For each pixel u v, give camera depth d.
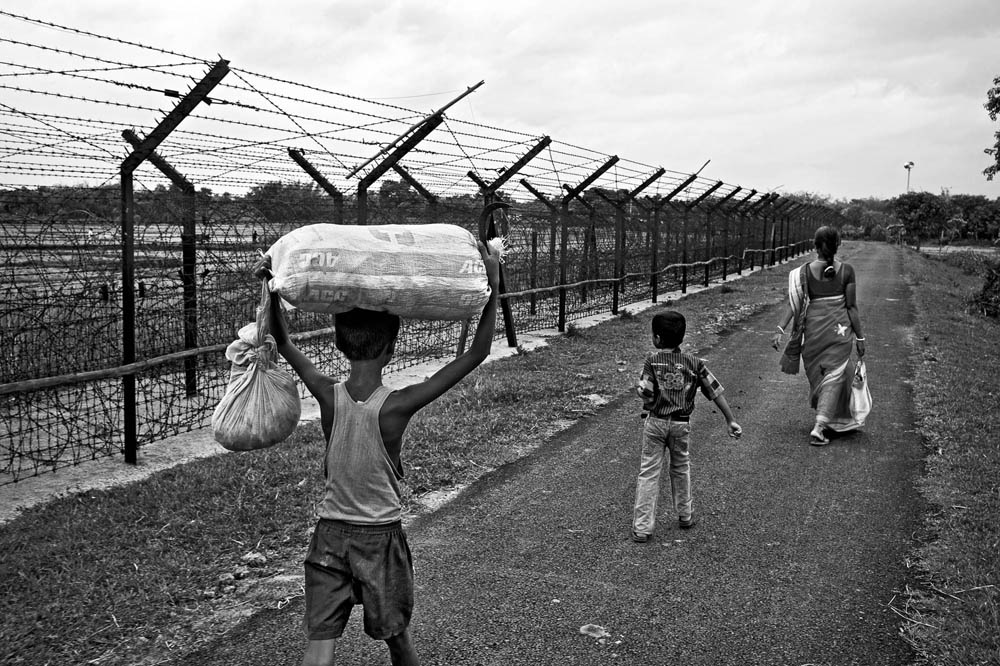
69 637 3.60
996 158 19.92
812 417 8.05
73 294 7.35
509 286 13.98
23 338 7.30
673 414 4.88
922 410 8.09
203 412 7.94
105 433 6.74
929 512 5.30
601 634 3.75
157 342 8.31
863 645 3.64
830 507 5.46
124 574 4.18
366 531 2.67
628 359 11.14
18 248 6.80
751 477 6.11
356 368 2.77
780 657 3.55
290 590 4.14
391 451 2.73
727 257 26.28
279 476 5.70
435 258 2.84
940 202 70.06
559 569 4.47
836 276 7.02
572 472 6.25
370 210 9.42
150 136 6.09
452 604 4.03
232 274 8.34
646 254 20.17
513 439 7.10
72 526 4.76
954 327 14.94
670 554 4.68
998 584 4.09
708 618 3.91
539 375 9.76
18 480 5.81
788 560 4.59
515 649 3.61
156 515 4.98
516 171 11.45
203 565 4.36
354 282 2.69
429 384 2.78
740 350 12.30
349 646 3.65
